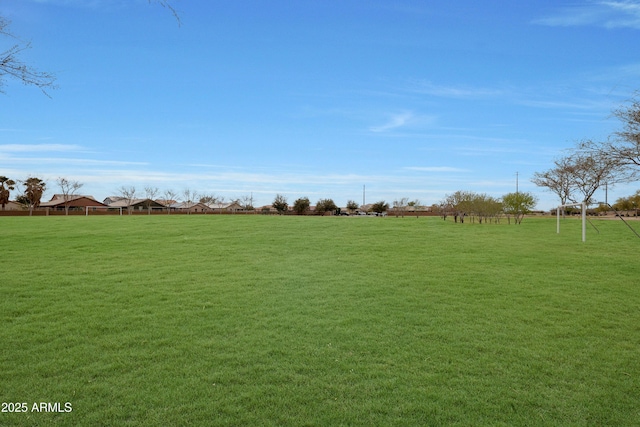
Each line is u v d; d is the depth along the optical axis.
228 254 13.41
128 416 3.92
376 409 4.06
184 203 87.00
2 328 6.25
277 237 17.83
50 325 6.39
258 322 6.61
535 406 4.16
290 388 4.44
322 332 6.16
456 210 33.88
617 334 6.18
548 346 5.68
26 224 23.62
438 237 18.67
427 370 4.91
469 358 5.27
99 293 8.36
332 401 4.19
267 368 4.91
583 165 19.41
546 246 15.83
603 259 12.74
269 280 9.69
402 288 8.98
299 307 7.48
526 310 7.38
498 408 4.10
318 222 25.88
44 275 10.02
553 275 10.38
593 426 3.83
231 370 4.86
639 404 4.21
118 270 10.69
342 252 14.09
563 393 4.41
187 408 4.05
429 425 3.82
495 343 5.77
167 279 9.71
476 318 6.90
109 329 6.24
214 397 4.25
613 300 8.06
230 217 30.28
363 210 84.44
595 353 5.46
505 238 18.58
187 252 13.73
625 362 5.18
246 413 3.97
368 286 9.15
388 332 6.18
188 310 7.25
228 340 5.81
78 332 6.10
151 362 5.07
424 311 7.29
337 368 4.93
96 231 19.53
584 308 7.52
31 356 5.23
